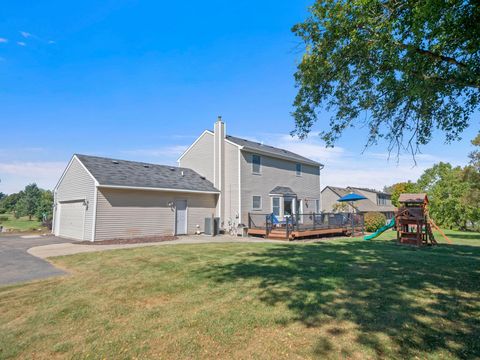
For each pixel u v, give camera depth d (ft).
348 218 63.16
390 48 17.69
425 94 19.19
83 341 11.48
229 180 64.80
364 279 20.13
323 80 22.74
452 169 92.79
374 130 24.41
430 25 15.94
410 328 12.03
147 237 50.88
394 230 72.95
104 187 46.60
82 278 21.36
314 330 12.02
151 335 11.85
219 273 22.22
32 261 28.66
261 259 28.19
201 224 62.18
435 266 24.62
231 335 11.69
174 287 18.62
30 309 15.20
